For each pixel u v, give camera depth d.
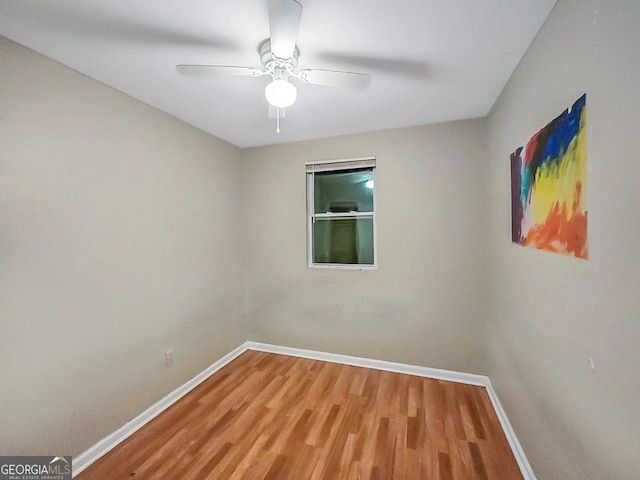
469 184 2.37
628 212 0.76
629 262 0.76
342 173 2.85
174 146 2.23
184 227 2.34
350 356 2.79
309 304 2.93
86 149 1.61
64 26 1.23
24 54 1.35
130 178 1.87
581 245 0.98
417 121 2.40
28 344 1.36
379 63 1.54
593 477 0.93
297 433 1.82
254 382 2.46
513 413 1.69
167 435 1.81
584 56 0.94
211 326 2.64
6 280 1.28
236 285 3.02
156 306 2.07
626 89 0.76
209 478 1.49
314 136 2.77
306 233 2.93
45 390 1.42
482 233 2.35
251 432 1.83
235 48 1.41
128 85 1.74
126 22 1.21
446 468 1.53
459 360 2.44
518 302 1.59
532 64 1.36
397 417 1.96
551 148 1.17
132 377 1.87
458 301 2.43
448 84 1.77
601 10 0.85
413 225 2.54
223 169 2.83
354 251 2.84
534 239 1.35
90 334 1.62
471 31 1.29
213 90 1.82
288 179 2.97
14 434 1.31
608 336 0.85
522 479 1.47
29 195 1.37
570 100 1.03
